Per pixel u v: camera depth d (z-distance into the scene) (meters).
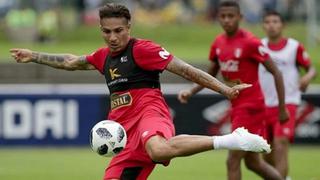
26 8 99.81
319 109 55.00
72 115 55.25
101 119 55.25
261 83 36.19
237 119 31.31
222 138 22.53
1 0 105.88
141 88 24.47
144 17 107.38
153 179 40.88
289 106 37.16
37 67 70.75
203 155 52.16
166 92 55.34
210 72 33.00
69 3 106.94
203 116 55.25
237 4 31.34
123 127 24.45
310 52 82.94
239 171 31.41
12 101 54.97
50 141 55.31
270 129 36.22
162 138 23.25
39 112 55.06
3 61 72.19
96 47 90.94
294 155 51.44
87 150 54.12
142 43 24.41
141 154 24.20
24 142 55.16
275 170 32.22
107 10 23.98
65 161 48.50
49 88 55.59
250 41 31.17
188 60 72.00
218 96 55.12
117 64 24.58
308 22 93.94
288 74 37.50
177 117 55.34
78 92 55.16
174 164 47.38
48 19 98.31
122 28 24.06
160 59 24.16
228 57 31.56
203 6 109.81
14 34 98.44
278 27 37.56
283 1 102.56
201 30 103.50
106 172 24.58
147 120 23.92
